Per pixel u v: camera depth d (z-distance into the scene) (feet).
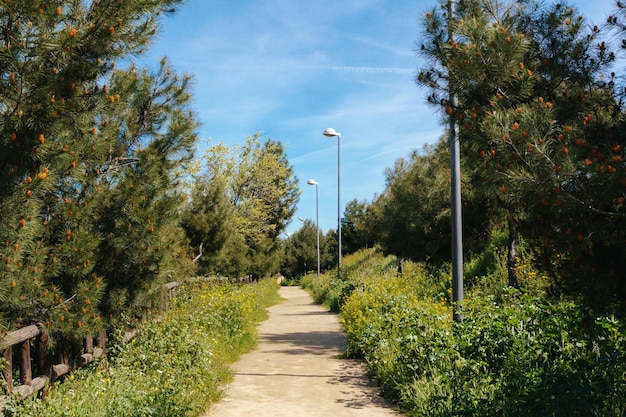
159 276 26.40
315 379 29.43
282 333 49.62
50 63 16.81
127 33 18.63
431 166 50.80
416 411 21.21
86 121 19.48
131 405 18.98
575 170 14.05
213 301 45.47
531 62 18.15
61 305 19.90
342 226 167.63
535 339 22.27
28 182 15.81
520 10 19.56
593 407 16.02
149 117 28.43
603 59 17.35
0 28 15.61
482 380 20.54
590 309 18.20
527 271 41.75
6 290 16.99
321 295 89.76
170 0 19.10
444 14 21.26
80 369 23.29
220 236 63.57
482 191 17.10
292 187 119.24
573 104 16.65
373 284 63.16
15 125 15.93
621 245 14.97
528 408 16.53
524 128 14.82
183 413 20.16
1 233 15.98
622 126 15.57
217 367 29.22
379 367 27.96
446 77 19.56
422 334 26.43
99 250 23.91
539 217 15.56
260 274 117.29
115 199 24.72
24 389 18.76
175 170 30.07
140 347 26.89
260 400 24.76
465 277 54.44
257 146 102.83
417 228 48.85
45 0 15.37
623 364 17.70
